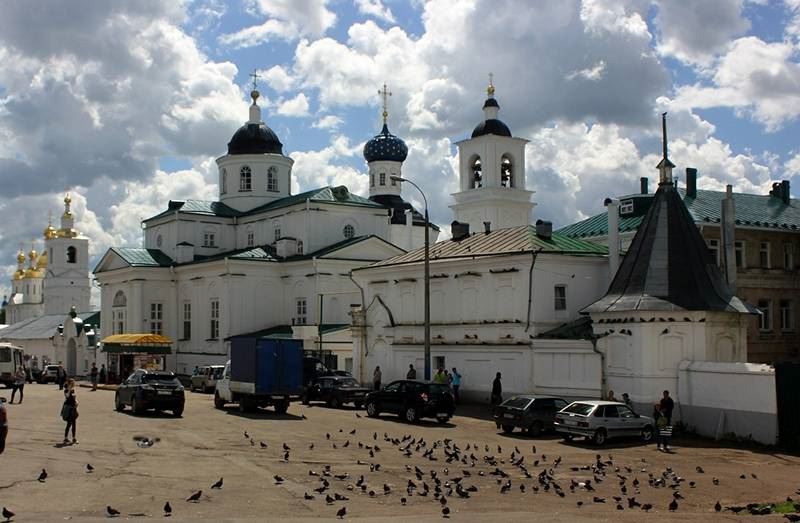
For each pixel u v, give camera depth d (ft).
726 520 56.95
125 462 79.71
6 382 220.23
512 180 255.29
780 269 182.29
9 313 530.68
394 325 173.78
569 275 147.13
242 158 278.87
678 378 118.11
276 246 246.88
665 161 132.67
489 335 150.41
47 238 441.27
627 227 186.91
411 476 75.00
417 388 124.36
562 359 134.72
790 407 101.71
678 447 102.17
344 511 56.49
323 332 206.49
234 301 235.40
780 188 196.24
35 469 73.36
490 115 257.75
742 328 124.16
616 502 65.10
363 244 235.40
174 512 56.85
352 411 143.13
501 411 113.29
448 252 165.48
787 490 73.61
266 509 58.90
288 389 136.56
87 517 54.29
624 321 123.03
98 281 280.72
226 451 89.25
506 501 64.39
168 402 128.67
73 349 310.24
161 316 261.44
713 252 171.63
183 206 271.08
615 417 103.81
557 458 88.89
